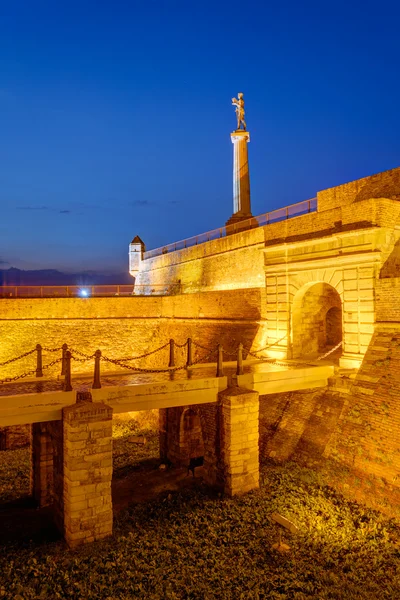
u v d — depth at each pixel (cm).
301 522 1366
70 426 1364
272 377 1792
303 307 2359
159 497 1683
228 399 1611
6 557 1303
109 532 1416
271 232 2417
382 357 1753
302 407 1884
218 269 3325
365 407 1652
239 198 3572
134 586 1142
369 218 1897
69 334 3144
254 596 1089
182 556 1266
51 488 1752
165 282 4297
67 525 1382
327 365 1953
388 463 1441
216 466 1691
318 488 1537
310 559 1211
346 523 1330
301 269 2231
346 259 1978
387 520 1320
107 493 1416
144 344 3306
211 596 1096
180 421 2056
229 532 1365
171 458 2125
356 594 1065
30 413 1416
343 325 2016
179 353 2945
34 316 3097
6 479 2056
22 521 1594
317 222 2159
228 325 2672
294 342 2317
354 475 1502
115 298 3272
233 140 3622
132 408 1566
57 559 1281
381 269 1888
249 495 1579
